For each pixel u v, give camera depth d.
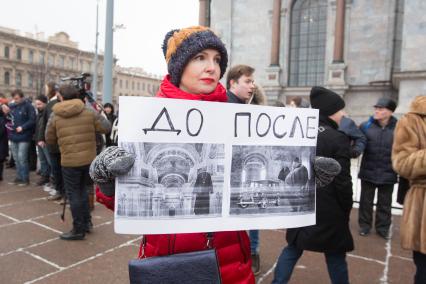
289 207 1.66
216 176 1.53
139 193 1.43
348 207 2.68
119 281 3.46
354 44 20.98
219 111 1.53
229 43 24.03
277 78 22.58
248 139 1.58
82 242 4.43
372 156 4.95
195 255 1.39
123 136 1.42
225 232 1.56
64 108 4.27
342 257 2.74
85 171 4.50
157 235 1.51
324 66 22.44
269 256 4.16
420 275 2.77
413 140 2.74
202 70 1.49
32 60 66.69
